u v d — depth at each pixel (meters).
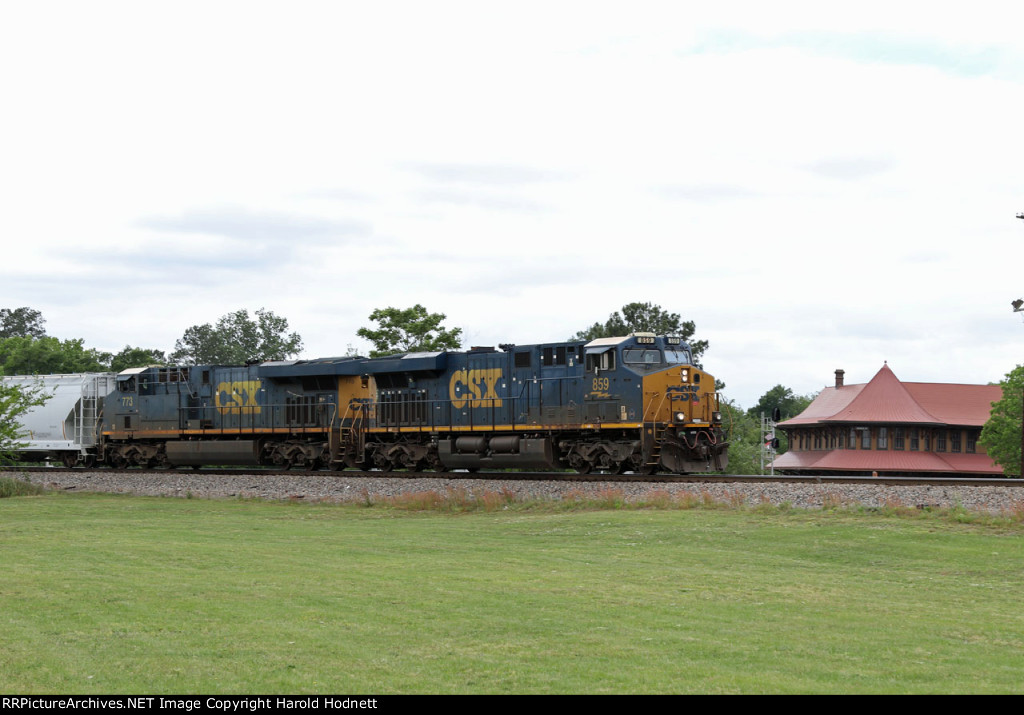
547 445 31.61
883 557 18.06
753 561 17.88
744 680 9.54
